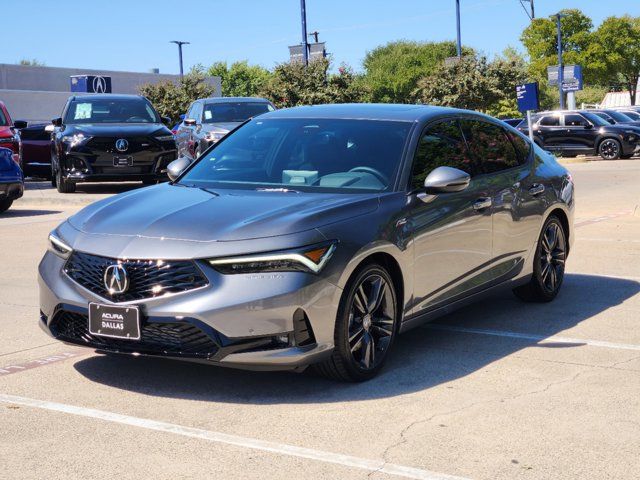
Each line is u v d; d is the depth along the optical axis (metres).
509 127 6.86
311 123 5.99
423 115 5.94
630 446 3.99
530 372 5.15
